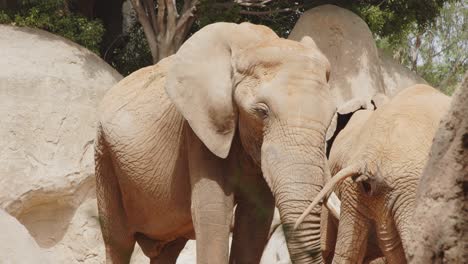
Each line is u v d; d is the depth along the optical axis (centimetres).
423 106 1184
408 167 1130
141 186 1300
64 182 2134
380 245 1185
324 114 1109
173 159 1262
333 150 1402
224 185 1202
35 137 2167
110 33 2841
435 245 548
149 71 1359
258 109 1120
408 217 1127
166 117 1270
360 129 1277
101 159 1362
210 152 1206
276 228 1812
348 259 1227
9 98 2177
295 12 2814
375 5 2800
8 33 2350
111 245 1400
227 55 1196
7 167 2111
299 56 1144
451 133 549
